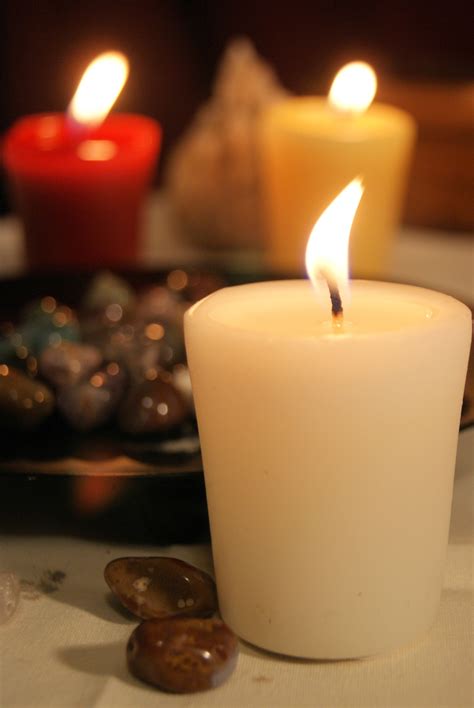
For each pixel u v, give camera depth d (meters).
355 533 0.27
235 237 0.52
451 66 0.55
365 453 0.27
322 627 0.28
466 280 0.48
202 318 0.28
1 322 0.40
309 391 0.26
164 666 0.27
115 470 0.30
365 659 0.28
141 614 0.29
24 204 0.46
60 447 0.33
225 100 0.52
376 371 0.26
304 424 0.27
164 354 0.36
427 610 0.28
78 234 0.46
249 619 0.28
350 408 0.26
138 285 0.42
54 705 0.27
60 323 0.37
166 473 0.30
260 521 0.27
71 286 0.41
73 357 0.34
